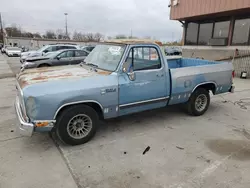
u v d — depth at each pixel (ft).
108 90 11.76
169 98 14.75
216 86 17.15
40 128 10.38
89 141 12.39
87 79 11.37
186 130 14.19
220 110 18.62
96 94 11.40
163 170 9.68
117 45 13.15
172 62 20.70
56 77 11.50
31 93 9.94
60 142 12.28
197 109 16.79
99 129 14.17
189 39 50.16
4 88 26.55
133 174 9.37
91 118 11.98
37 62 34.47
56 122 11.03
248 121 15.99
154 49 13.55
